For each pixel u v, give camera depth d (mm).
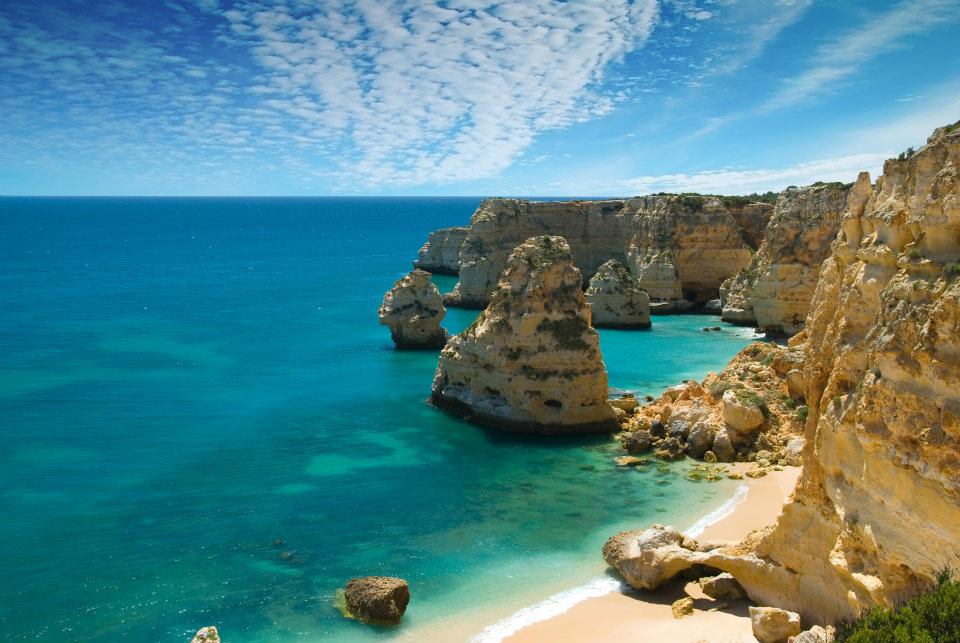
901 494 16578
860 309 19562
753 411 39500
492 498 34875
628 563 26438
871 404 17297
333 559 28891
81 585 26734
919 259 17156
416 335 71875
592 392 44312
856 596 18250
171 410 50000
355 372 62156
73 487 36125
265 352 70188
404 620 24531
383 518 32719
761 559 23484
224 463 39688
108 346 72000
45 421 47156
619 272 85250
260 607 25328
